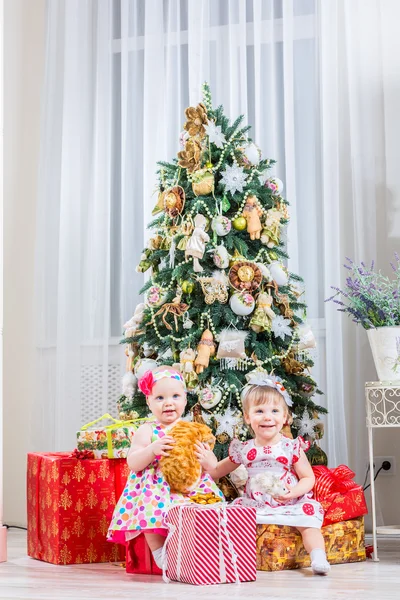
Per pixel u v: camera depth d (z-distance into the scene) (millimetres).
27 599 2174
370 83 3639
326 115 3615
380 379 2846
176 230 3053
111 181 3918
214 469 2672
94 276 3854
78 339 3814
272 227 3021
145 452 2576
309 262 3600
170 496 2602
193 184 2982
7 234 4191
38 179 3977
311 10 3705
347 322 3592
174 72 3820
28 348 4109
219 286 2912
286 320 3021
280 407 2764
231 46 3707
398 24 3676
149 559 2592
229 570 2379
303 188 3637
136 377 3111
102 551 2850
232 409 2969
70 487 2809
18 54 4219
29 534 3027
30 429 3889
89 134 3932
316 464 3111
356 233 3582
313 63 3686
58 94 3986
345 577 2455
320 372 3553
